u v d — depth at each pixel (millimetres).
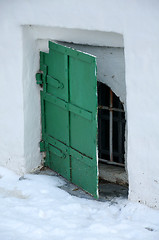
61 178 8891
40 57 8727
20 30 8422
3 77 8852
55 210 7859
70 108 8281
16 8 8336
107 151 9008
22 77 8633
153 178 7453
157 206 7523
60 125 8641
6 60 8727
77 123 8234
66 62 8148
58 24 7961
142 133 7414
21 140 8914
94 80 7648
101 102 8828
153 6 6855
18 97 8758
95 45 7977
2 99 8961
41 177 8883
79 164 8414
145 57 7117
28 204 8086
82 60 7832
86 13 7574
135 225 7363
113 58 8000
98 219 7629
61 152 8742
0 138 9195
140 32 7074
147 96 7227
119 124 8734
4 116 9023
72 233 7289
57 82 8438
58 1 7848
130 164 7684
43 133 9094
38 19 8164
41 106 8969
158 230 7215
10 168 9211
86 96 7902
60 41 8422
